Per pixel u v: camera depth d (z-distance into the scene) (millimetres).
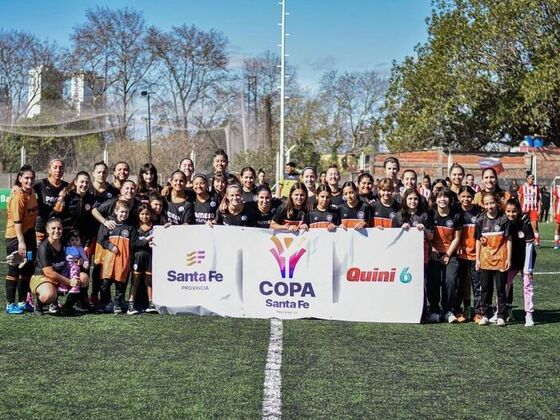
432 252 9102
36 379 6211
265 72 57812
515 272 9148
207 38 56469
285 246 9031
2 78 52344
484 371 6738
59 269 9062
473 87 36094
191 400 5672
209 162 41406
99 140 41188
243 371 6520
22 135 35344
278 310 9070
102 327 8328
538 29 35031
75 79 53562
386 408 5598
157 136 41750
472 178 13547
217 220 9430
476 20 36438
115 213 9258
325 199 9250
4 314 9000
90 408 5473
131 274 9352
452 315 9031
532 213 20391
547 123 37750
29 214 9148
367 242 8930
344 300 8984
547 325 8961
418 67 39969
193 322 8719
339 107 64062
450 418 5410
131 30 55375
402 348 7562
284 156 30422
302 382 6223
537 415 5512
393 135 41000
